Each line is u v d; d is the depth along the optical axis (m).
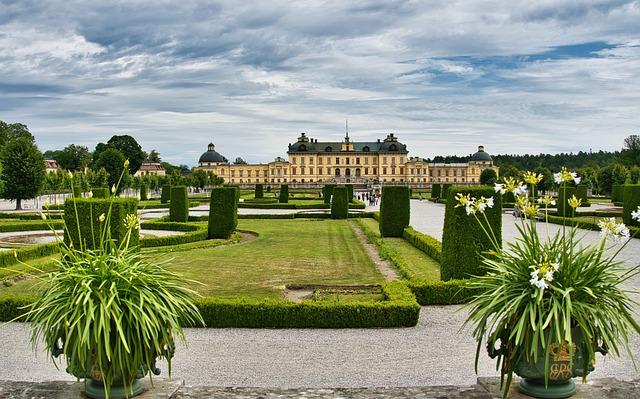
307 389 6.91
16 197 57.53
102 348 6.11
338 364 10.36
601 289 6.23
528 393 6.53
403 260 21.27
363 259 23.09
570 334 5.75
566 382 6.47
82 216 17.77
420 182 170.50
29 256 21.88
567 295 5.91
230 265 21.42
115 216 17.80
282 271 20.11
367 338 12.06
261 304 12.98
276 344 11.66
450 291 14.98
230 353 11.02
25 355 10.86
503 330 6.41
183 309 6.79
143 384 6.95
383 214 31.94
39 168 57.66
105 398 6.40
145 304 6.22
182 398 6.58
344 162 170.88
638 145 133.12
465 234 15.59
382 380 9.54
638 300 14.48
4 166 56.59
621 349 10.98
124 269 6.34
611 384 6.85
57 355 6.49
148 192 98.62
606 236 6.57
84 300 5.91
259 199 74.31
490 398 6.49
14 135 123.00
